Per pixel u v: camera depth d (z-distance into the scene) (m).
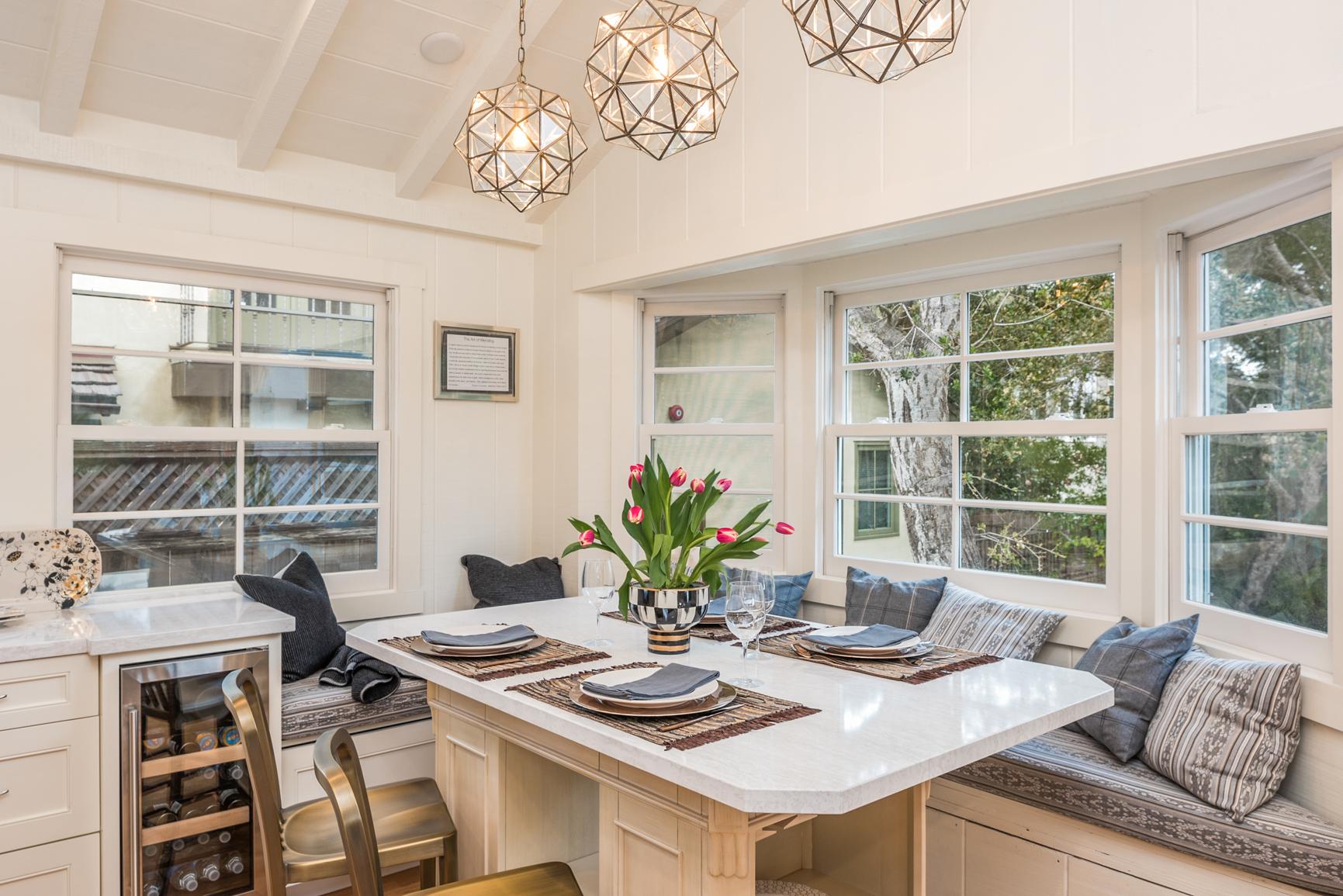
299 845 2.00
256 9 2.78
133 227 3.05
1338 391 2.01
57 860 2.35
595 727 1.57
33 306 2.86
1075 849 2.24
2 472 2.80
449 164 3.69
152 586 3.19
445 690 2.31
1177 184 2.29
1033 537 3.08
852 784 1.30
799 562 3.71
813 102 2.97
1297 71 1.97
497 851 2.12
